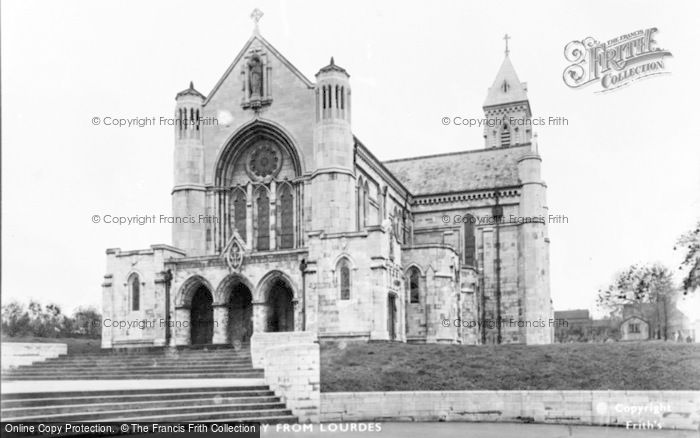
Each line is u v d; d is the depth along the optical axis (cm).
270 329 6731
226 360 5081
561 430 3422
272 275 6594
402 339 7012
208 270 6775
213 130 7544
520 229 9238
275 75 7369
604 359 4300
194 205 7450
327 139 6894
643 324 10344
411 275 7438
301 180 7138
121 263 7075
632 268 10056
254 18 7469
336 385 4191
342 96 6975
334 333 6312
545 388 4053
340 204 6831
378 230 6331
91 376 4709
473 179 9950
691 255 7050
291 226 7281
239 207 7531
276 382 3788
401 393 3831
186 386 3762
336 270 6391
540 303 9025
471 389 4100
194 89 7625
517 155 10175
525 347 4753
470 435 3241
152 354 5384
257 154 7538
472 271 8706
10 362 4953
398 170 10556
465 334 8506
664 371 4056
